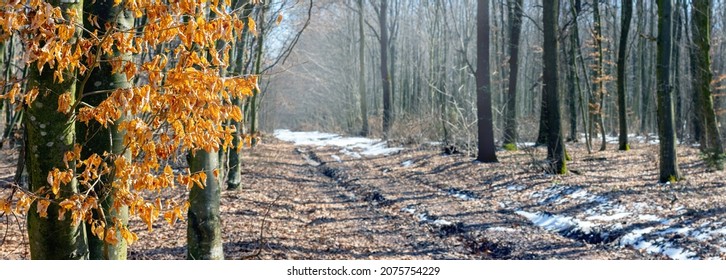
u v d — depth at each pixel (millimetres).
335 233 11164
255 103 17406
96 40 3684
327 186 18375
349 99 50719
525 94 47125
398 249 9961
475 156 22344
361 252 9617
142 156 4410
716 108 29953
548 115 17188
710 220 9977
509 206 13781
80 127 4285
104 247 4270
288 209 13375
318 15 35875
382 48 38469
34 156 3807
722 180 13914
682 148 23672
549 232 11156
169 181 3840
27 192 3551
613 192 13312
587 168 18359
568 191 14070
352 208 14281
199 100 3568
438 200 14898
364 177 19938
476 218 12453
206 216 6391
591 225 10922
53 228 3863
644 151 22719
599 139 31938
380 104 55500
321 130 58531
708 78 16453
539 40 38500
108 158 4266
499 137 29016
